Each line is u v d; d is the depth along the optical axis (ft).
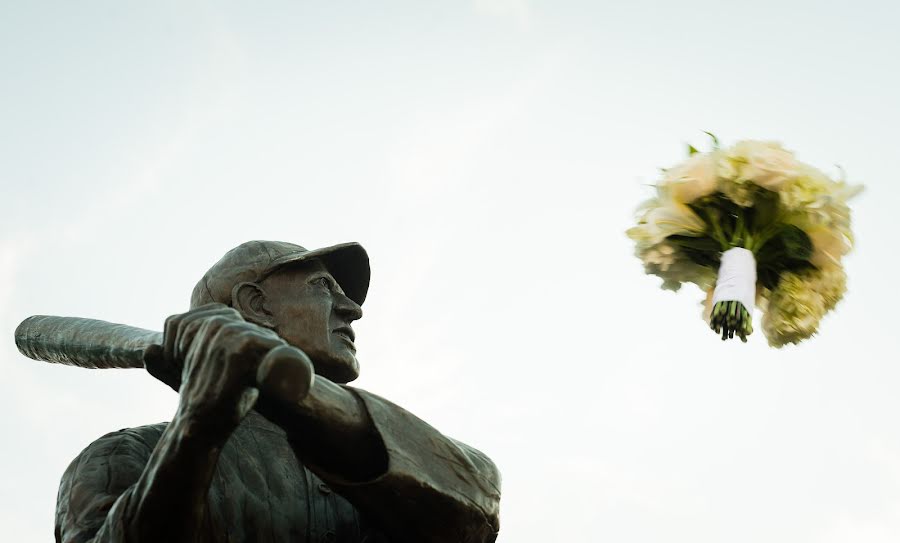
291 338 21.26
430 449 19.04
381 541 20.51
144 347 19.16
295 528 20.22
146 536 17.17
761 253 24.94
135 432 20.13
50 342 20.77
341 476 18.54
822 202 24.64
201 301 21.53
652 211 25.43
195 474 16.99
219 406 16.72
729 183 24.90
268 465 20.51
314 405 17.95
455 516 18.89
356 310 21.93
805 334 24.89
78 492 19.02
